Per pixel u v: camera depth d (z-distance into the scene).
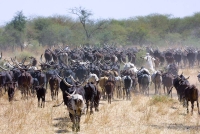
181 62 95.00
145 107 41.81
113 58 78.69
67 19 172.25
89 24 152.62
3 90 52.28
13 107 40.22
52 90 45.78
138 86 58.97
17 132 30.66
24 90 46.38
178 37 161.75
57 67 58.38
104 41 139.00
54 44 139.12
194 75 73.00
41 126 32.66
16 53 99.75
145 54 84.38
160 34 173.38
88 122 34.16
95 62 67.94
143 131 31.27
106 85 44.66
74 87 32.41
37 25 149.88
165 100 45.50
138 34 153.12
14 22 135.88
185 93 38.97
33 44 127.69
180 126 33.66
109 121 34.94
